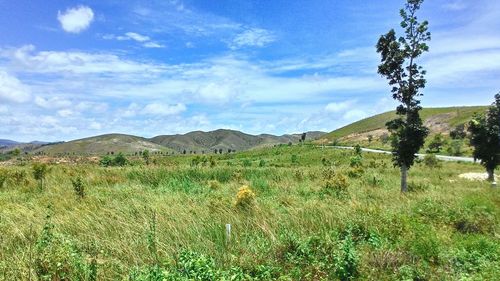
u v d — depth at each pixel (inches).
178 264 265.0
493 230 428.1
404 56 796.0
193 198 561.6
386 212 457.4
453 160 2183.8
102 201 532.1
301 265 292.7
